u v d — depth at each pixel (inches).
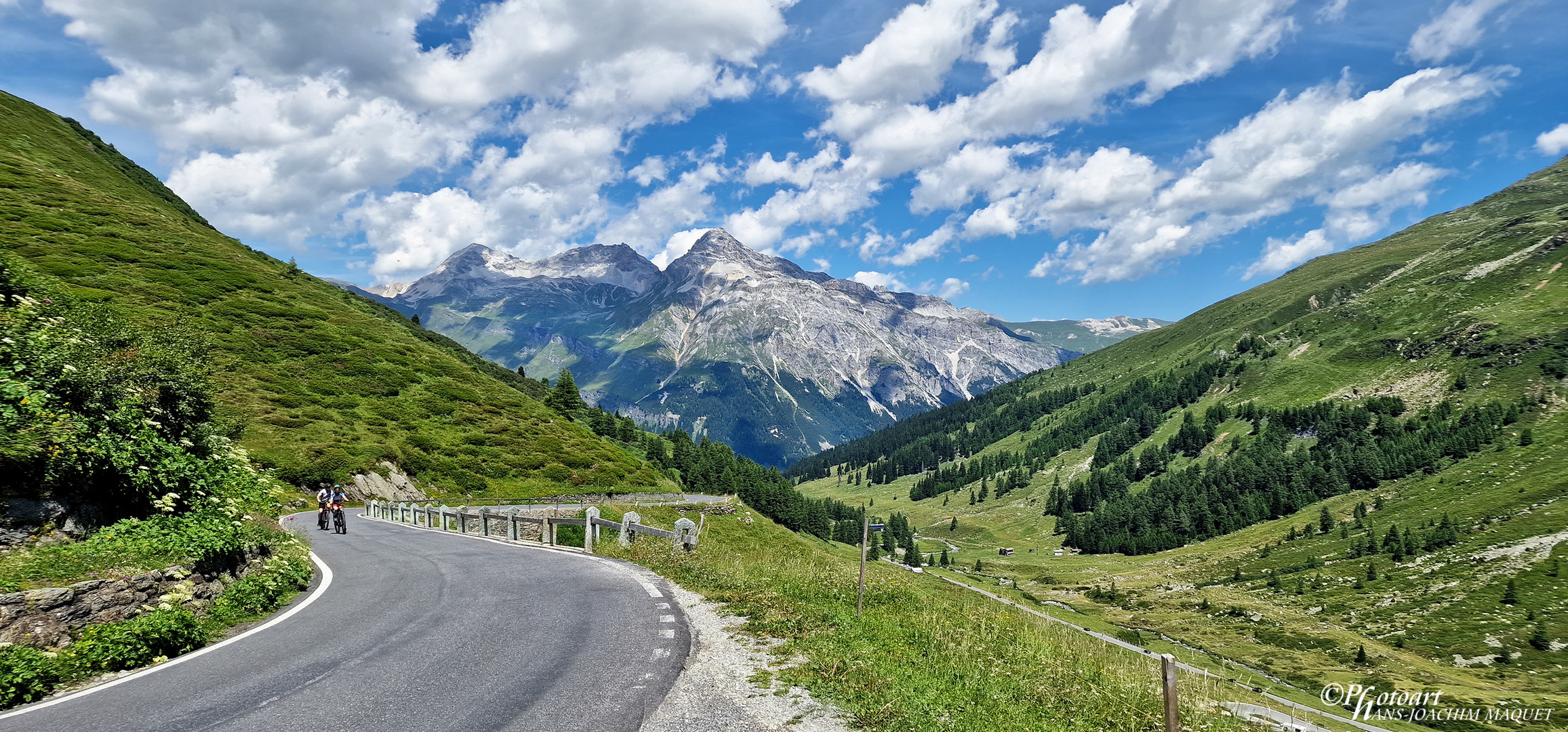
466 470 2805.1
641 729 287.3
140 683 370.9
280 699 333.7
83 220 3875.5
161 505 591.8
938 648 467.8
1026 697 387.2
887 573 932.6
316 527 1530.5
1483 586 4832.7
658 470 4985.2
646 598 603.2
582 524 1169.4
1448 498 6894.7
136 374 674.8
